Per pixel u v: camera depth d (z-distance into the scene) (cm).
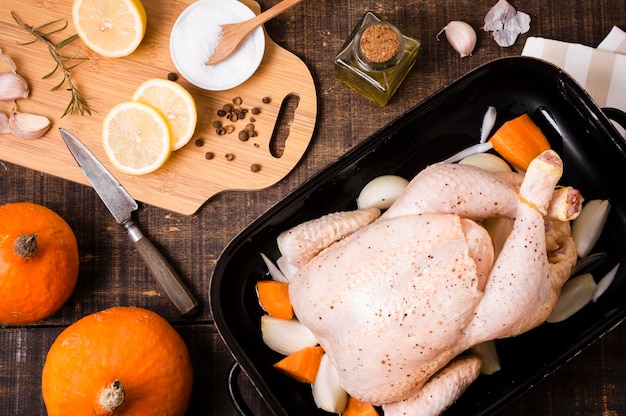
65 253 87
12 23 92
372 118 93
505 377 89
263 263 90
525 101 91
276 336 89
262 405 91
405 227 78
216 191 92
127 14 89
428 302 76
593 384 91
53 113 92
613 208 90
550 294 80
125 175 91
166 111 89
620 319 84
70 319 92
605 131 87
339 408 88
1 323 91
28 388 92
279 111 93
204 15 91
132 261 92
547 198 79
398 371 78
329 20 94
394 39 87
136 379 83
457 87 87
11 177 93
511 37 93
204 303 92
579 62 92
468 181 80
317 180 86
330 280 79
